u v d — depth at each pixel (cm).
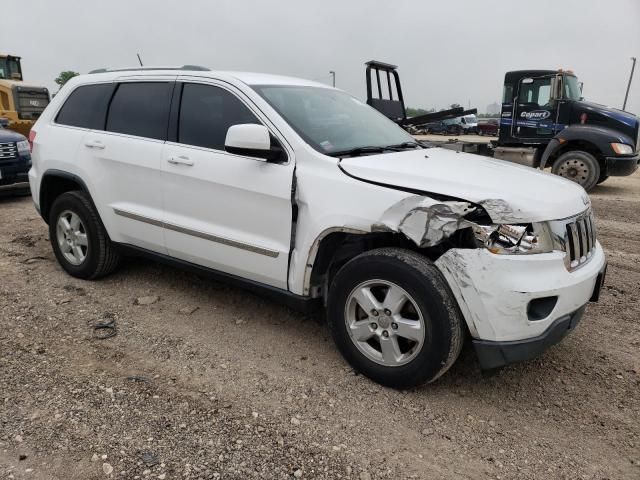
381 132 411
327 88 447
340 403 304
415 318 303
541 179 333
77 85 479
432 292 284
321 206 320
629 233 710
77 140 455
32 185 505
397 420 290
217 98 382
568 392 321
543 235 282
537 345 282
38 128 497
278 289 356
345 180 317
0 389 305
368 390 317
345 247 342
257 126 329
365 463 256
